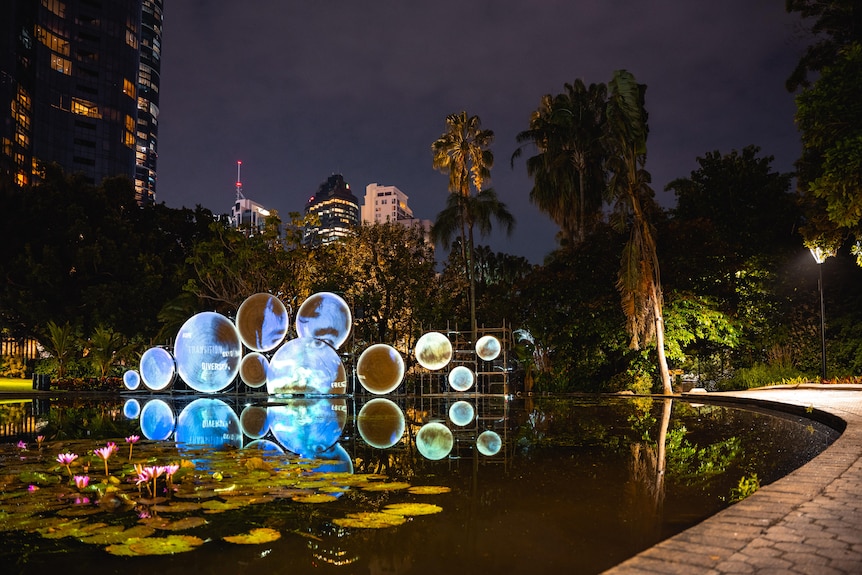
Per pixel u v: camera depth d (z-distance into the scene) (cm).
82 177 3241
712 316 1866
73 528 421
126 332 2842
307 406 1515
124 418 1249
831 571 253
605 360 2047
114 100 8562
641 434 891
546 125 2820
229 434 969
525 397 1822
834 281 1997
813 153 1555
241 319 1906
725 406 1373
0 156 6538
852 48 1032
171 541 386
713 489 523
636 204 1745
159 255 3188
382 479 580
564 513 448
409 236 2686
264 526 425
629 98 1738
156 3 12575
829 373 1844
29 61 7244
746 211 2245
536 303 2189
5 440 912
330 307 2053
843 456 524
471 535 397
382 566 343
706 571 254
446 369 2162
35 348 3844
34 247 2898
